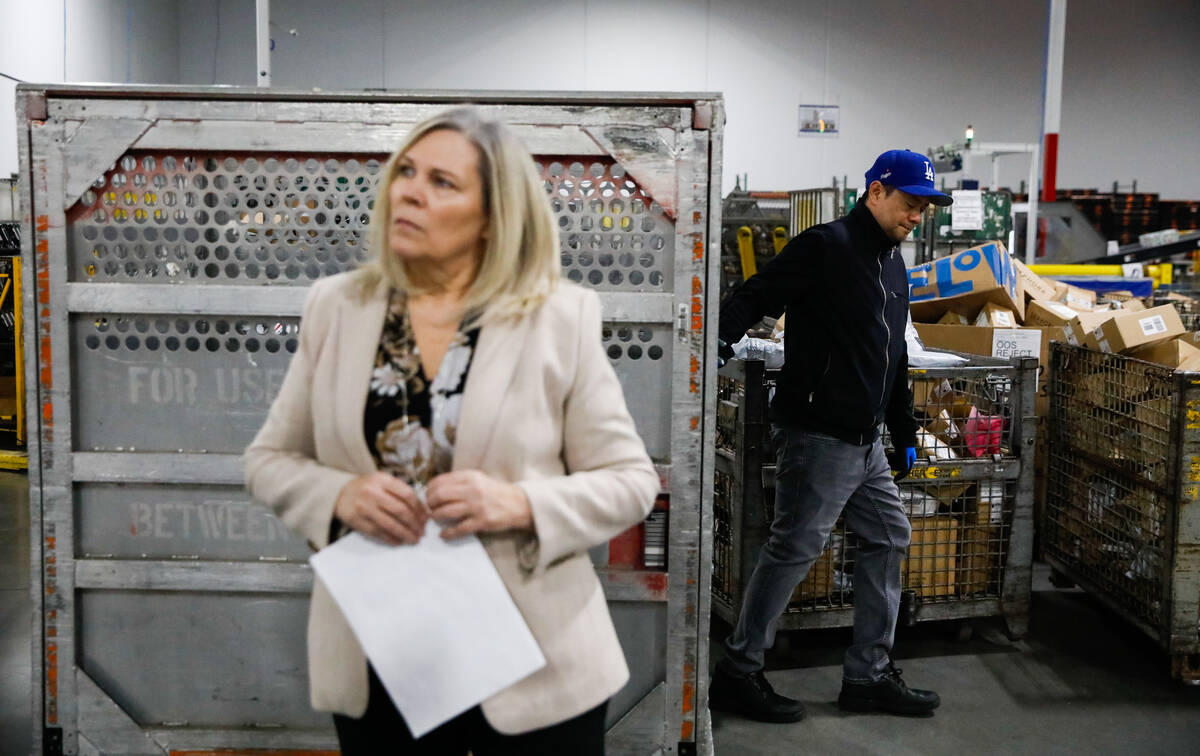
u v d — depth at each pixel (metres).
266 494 1.27
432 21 12.35
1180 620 3.08
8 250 6.01
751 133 12.82
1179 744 2.74
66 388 1.99
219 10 12.00
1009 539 3.38
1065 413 3.81
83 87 1.90
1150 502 3.22
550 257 1.26
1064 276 6.45
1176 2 13.20
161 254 1.99
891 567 2.86
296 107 1.92
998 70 12.99
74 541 2.03
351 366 1.23
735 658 2.88
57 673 2.06
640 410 2.03
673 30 12.59
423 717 1.17
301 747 2.08
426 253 1.21
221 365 2.01
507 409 1.20
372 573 1.19
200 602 2.06
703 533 2.03
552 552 1.20
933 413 3.36
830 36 12.77
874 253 2.62
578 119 1.92
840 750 2.69
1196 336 3.43
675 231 1.96
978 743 2.74
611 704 2.10
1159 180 13.43
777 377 3.03
